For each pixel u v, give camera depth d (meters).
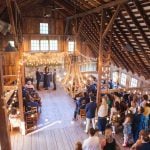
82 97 10.22
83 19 11.85
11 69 13.52
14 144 8.23
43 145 8.19
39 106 10.91
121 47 10.55
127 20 8.31
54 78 14.81
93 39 12.96
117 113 8.61
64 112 11.16
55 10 14.35
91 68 16.56
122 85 14.91
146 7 6.82
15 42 10.42
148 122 7.45
